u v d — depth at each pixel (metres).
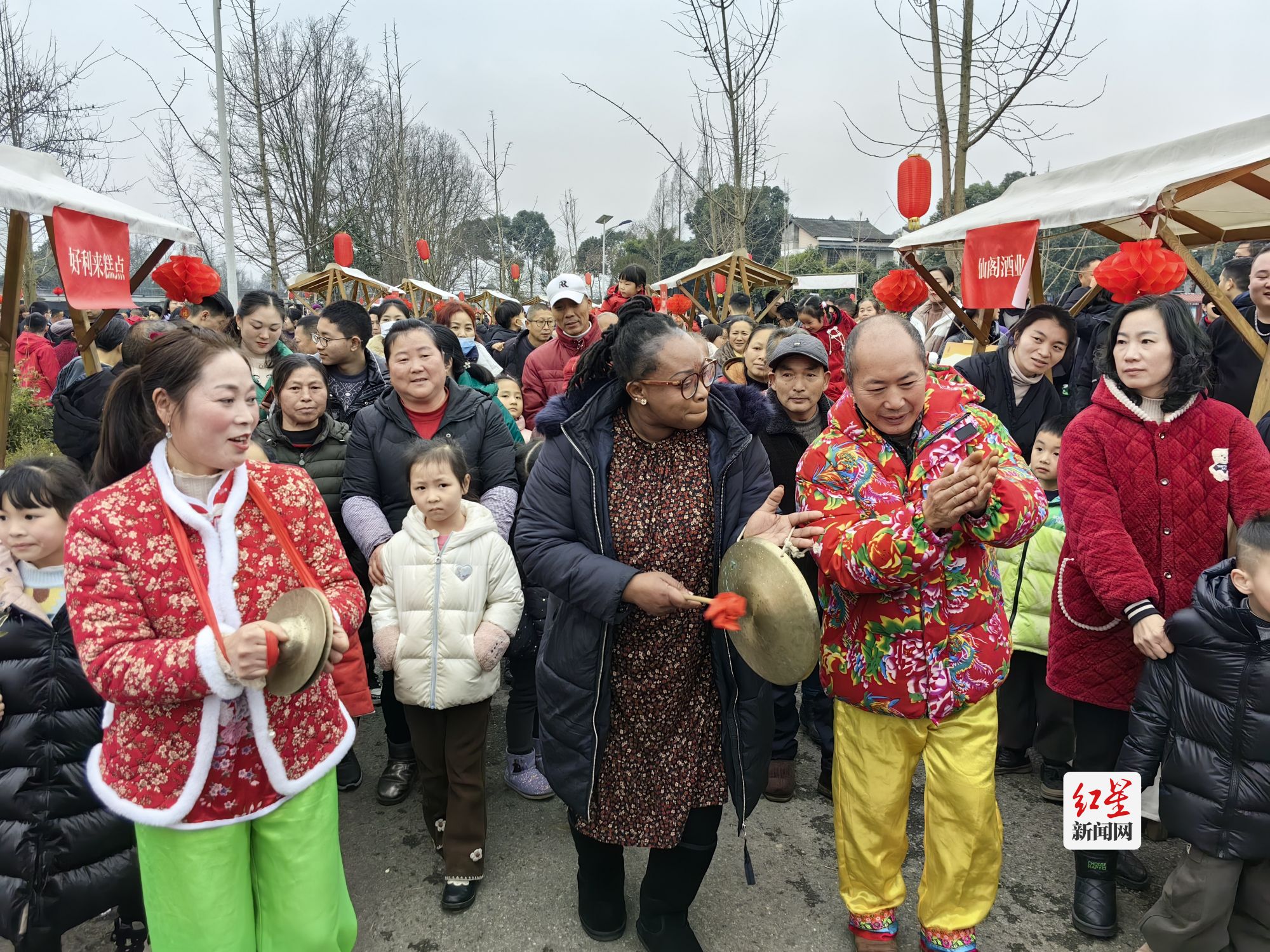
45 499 2.12
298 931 1.86
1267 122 3.10
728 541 2.24
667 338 2.00
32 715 2.07
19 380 8.77
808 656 1.85
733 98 7.63
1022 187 4.61
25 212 3.62
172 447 1.75
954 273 6.97
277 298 4.77
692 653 2.27
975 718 2.27
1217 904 2.13
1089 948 2.49
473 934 2.57
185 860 1.75
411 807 3.32
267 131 13.17
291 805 1.87
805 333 3.36
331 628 1.62
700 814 2.30
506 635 2.83
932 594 2.20
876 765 2.35
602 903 2.51
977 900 2.32
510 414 4.30
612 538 2.19
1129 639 2.59
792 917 2.64
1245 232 4.17
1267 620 2.04
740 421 2.25
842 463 2.26
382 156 17.11
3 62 10.82
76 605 1.62
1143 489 2.50
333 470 3.53
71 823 2.12
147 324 4.20
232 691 1.58
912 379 2.11
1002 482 2.05
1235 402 3.71
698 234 15.01
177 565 1.70
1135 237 4.48
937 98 6.78
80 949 2.52
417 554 2.84
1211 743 2.13
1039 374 3.74
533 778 3.41
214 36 9.81
